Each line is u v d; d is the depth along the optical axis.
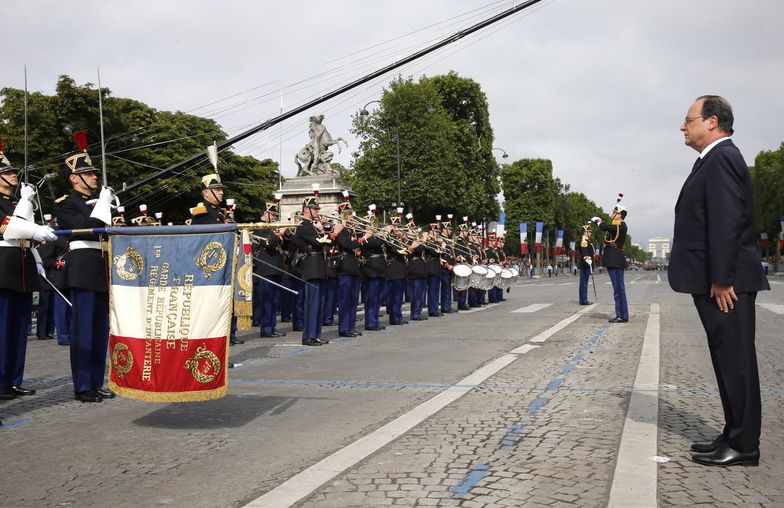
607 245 14.20
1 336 7.54
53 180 25.77
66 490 4.46
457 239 20.53
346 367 9.22
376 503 4.06
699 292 4.67
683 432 5.47
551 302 21.27
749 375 4.61
